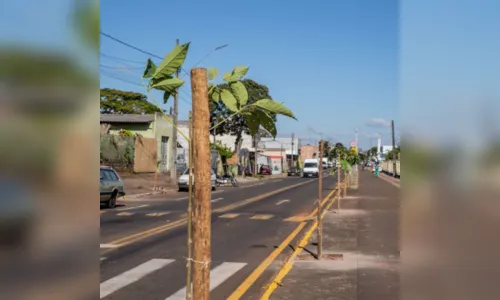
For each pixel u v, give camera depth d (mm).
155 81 3344
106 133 35562
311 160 65000
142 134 37906
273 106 3285
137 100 55594
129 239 11883
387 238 11555
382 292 6730
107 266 8875
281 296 6734
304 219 16500
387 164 70562
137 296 6953
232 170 51656
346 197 25406
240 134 56906
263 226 14938
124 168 34812
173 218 16438
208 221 3352
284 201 24062
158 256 9828
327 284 7332
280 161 94812
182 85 3346
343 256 9523
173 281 7809
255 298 6910
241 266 9094
